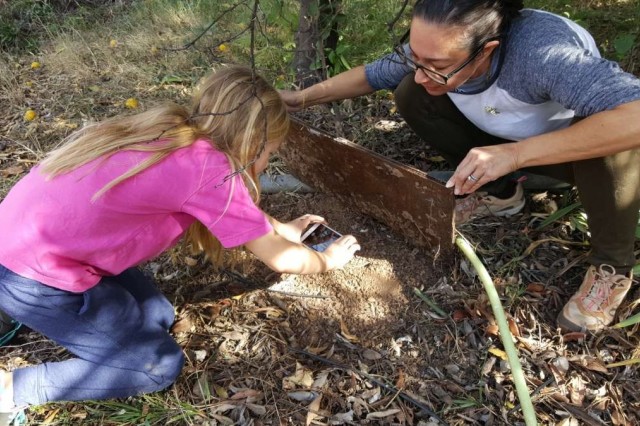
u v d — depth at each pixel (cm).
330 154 214
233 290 212
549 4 328
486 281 184
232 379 183
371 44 340
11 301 152
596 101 145
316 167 232
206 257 212
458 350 187
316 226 208
